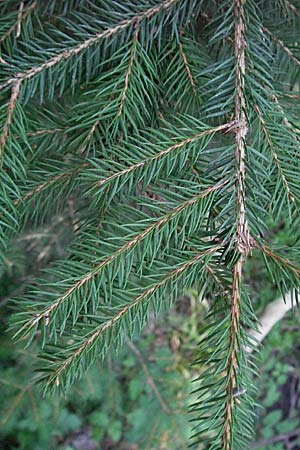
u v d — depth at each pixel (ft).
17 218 1.69
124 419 4.18
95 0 1.81
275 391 4.93
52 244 2.42
